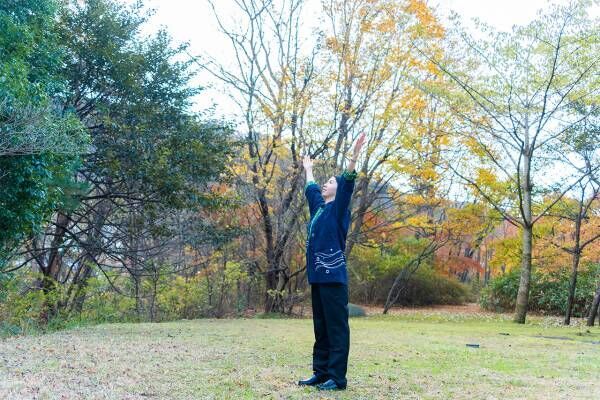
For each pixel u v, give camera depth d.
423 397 3.43
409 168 15.59
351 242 18.45
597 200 15.75
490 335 9.18
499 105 13.62
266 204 16.53
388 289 24.44
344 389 3.56
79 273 17.27
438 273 24.75
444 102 14.20
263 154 17.30
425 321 14.69
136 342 6.02
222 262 16.53
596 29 12.70
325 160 15.80
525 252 14.02
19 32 9.75
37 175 9.98
